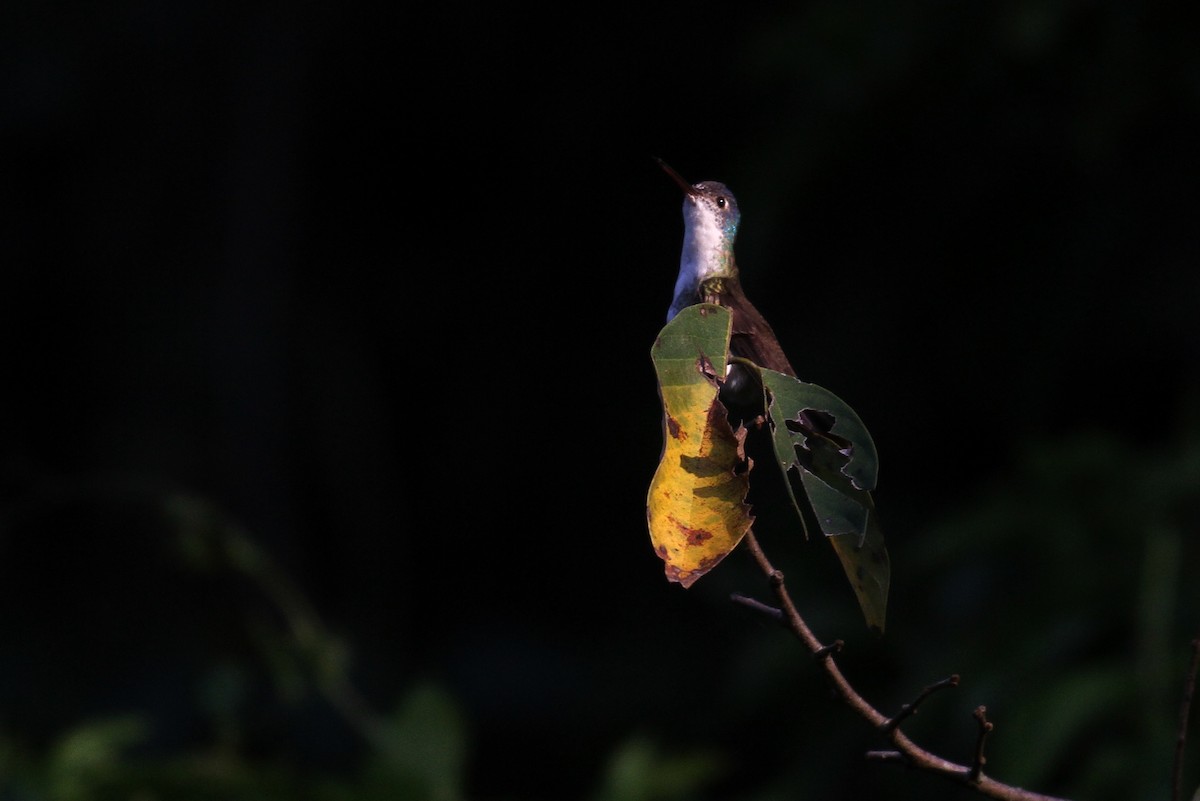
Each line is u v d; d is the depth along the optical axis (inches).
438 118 697.0
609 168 697.0
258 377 622.8
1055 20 333.7
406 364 743.7
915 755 102.3
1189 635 245.4
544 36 670.5
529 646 676.1
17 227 636.7
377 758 222.8
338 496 689.0
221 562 229.1
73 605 577.3
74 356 643.5
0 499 363.3
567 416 743.1
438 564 745.6
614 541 732.0
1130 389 447.2
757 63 388.8
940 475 528.4
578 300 733.3
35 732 517.7
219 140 622.8
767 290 502.9
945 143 408.8
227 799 211.5
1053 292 411.8
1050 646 258.1
